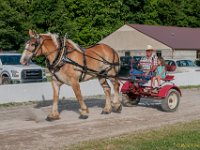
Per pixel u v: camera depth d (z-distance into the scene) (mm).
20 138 11148
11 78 23141
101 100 18812
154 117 14305
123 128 12398
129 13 68688
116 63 14898
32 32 13141
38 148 10086
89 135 11461
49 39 13258
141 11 70812
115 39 58656
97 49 14375
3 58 24219
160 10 71000
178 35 57688
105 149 9742
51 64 13188
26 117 14406
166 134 11312
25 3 53031
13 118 14211
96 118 14016
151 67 15398
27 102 18172
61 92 19500
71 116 14391
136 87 15797
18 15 47844
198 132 11484
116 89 15109
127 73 32438
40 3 52594
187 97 20125
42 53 13211
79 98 13688
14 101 18141
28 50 13125
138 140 10625
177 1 75312
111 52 14758
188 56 54156
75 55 13422
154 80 15359
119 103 15156
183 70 30062
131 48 57312
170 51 52688
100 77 14680
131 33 57250
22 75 23062
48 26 53312
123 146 9969
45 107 16688
